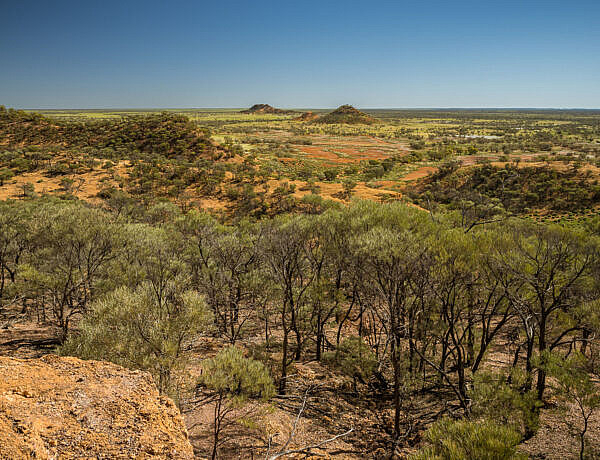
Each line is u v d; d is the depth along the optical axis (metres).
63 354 8.23
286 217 21.00
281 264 14.17
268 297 16.05
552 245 11.38
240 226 27.91
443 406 12.05
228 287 17.45
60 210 16.91
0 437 3.48
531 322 11.16
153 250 17.11
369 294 12.32
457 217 17.05
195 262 18.98
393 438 10.50
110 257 16.38
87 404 4.42
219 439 9.44
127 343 8.32
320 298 14.88
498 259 10.66
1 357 5.16
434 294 11.45
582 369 9.15
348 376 14.61
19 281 17.12
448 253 10.83
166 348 8.11
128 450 3.86
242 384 8.34
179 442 4.22
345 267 13.68
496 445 5.55
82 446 3.76
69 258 15.43
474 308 12.98
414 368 13.30
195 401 10.77
